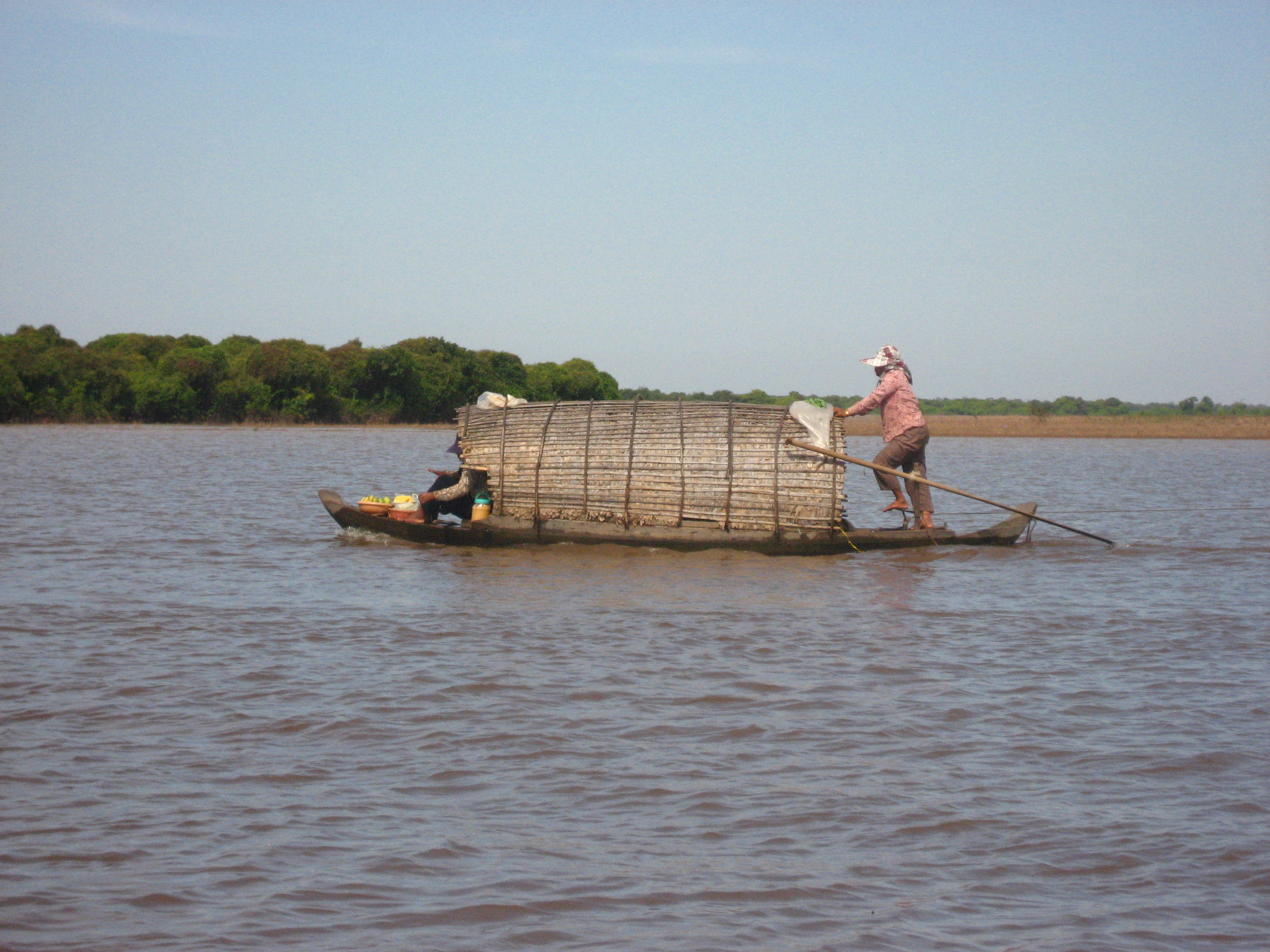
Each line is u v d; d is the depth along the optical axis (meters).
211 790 8.76
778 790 8.84
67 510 26.62
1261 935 6.74
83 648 12.95
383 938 6.63
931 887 7.33
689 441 20.56
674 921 6.86
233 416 97.31
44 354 92.88
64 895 7.07
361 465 44.84
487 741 9.86
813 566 19.38
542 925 6.80
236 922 6.78
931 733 10.18
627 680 11.80
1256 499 32.69
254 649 13.05
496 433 21.73
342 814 8.34
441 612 15.28
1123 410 150.75
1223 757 9.59
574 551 20.73
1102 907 7.07
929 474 44.66
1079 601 16.33
